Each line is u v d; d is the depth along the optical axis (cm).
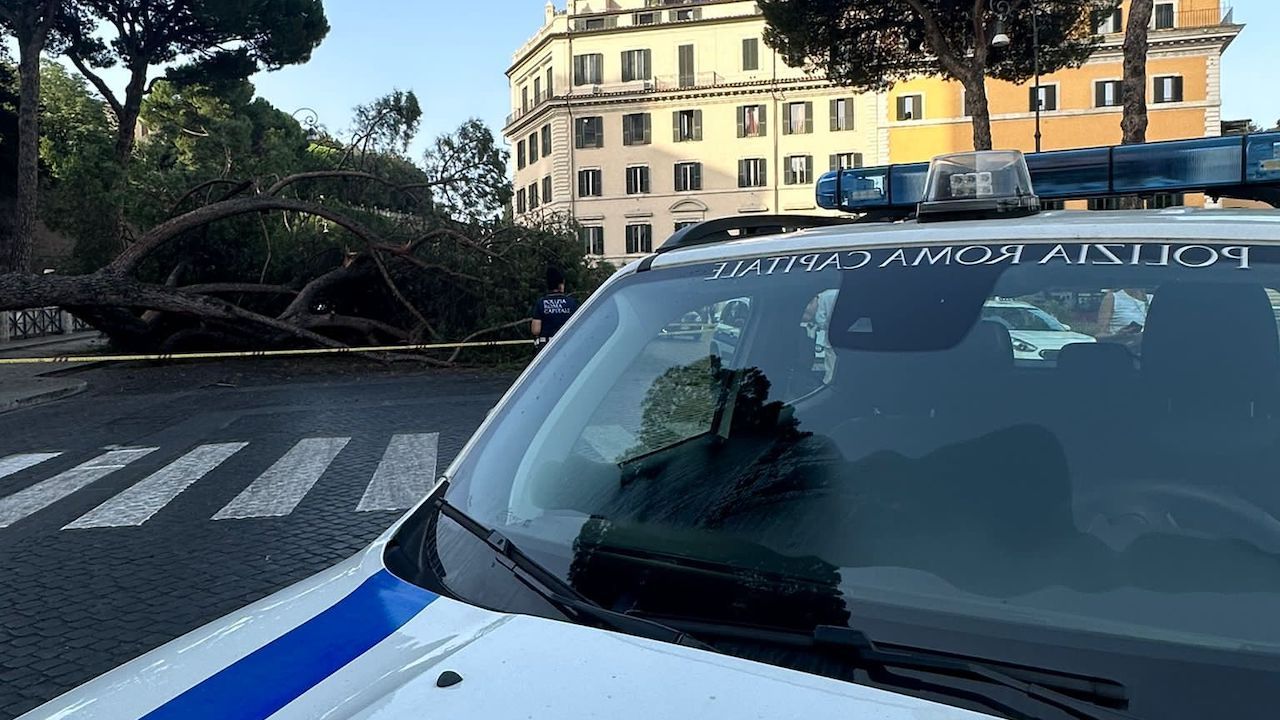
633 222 5775
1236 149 455
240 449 907
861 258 191
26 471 841
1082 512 147
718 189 5641
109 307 1709
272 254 1945
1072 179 513
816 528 157
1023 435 161
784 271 196
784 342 212
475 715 118
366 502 669
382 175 2011
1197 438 152
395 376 1590
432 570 168
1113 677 120
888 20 2247
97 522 637
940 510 154
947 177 222
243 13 2936
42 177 3297
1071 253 169
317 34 3291
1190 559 138
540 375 220
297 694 132
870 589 142
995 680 121
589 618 143
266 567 524
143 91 3148
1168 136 4712
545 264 1859
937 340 175
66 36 2994
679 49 5725
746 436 191
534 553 165
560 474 190
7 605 472
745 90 5547
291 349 1855
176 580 505
